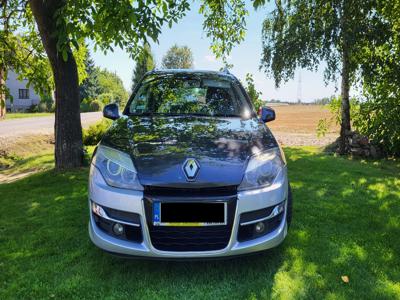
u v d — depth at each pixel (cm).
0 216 431
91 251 325
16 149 1262
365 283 271
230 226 260
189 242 260
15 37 814
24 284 272
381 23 737
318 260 306
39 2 571
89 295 257
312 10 789
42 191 536
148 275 283
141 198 258
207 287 267
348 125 856
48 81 841
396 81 774
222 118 372
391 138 783
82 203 472
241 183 266
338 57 797
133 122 356
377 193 506
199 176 261
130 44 612
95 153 307
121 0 397
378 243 342
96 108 4469
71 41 411
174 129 329
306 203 459
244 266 296
